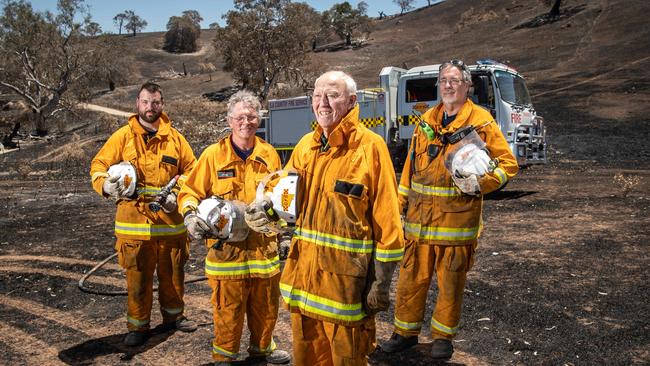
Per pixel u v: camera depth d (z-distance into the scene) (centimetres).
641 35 4466
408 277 410
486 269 636
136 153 441
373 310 271
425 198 399
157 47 11894
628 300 512
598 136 2127
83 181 1941
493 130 394
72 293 606
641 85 2988
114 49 5512
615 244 720
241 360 411
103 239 909
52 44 5044
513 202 1119
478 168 370
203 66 8275
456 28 7544
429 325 476
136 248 438
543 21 6050
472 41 6038
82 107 5250
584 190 1234
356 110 277
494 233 830
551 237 779
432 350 402
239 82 6272
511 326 463
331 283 269
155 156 443
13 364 418
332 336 273
